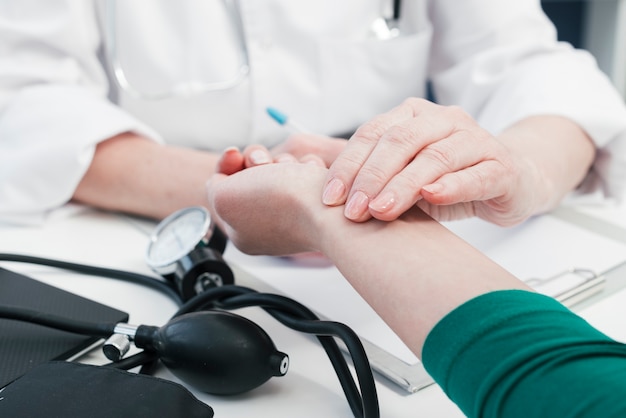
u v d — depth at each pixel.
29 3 0.84
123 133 0.77
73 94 0.79
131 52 0.89
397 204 0.40
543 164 0.64
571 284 0.51
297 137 0.65
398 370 0.42
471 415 0.31
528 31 0.94
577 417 0.27
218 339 0.39
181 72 0.90
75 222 0.72
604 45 1.76
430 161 0.43
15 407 0.34
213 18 0.90
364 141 0.46
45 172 0.71
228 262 0.59
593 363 0.28
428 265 0.37
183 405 0.35
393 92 0.97
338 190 0.43
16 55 0.83
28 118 0.76
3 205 0.70
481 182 0.44
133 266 0.60
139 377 0.37
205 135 0.93
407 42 0.95
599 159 0.75
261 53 0.91
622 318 0.48
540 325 0.31
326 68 0.93
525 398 0.28
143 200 0.71
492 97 0.86
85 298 0.51
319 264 0.58
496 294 0.33
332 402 0.40
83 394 0.35
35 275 0.58
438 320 0.33
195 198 0.69
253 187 0.48
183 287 0.51
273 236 0.49
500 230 0.62
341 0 0.93
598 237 0.60
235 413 0.39
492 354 0.30
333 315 0.49
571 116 0.73
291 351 0.45
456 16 0.97
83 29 0.84
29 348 0.44
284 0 0.90
